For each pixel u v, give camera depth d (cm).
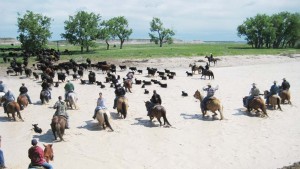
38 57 5331
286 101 2481
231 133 1750
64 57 5734
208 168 1327
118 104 2025
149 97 2670
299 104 2391
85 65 4409
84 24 6925
